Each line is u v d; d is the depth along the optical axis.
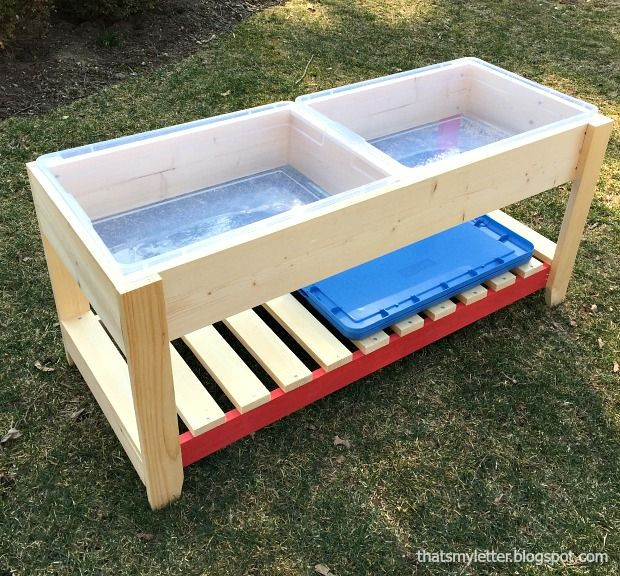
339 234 1.73
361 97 2.36
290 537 1.78
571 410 2.15
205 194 2.13
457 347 2.35
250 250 1.58
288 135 2.20
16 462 1.93
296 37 4.45
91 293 1.62
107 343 2.08
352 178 2.01
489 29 4.72
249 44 4.32
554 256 2.43
